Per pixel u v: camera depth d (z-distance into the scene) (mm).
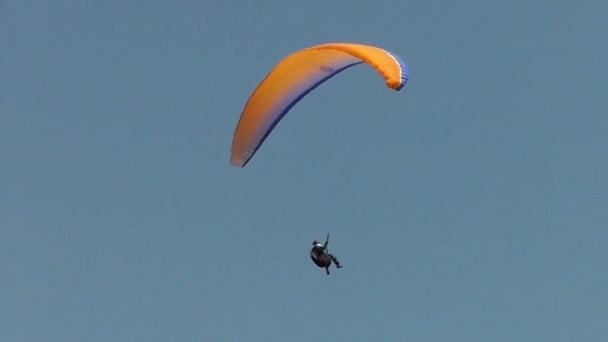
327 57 171250
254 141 176000
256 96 174125
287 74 173000
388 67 159125
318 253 162250
